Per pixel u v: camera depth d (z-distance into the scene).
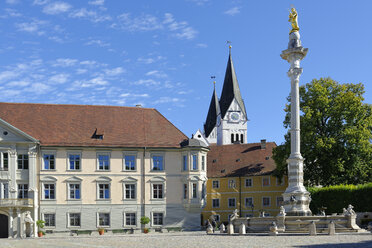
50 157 73.88
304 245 34.06
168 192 76.50
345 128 75.50
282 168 81.44
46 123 76.75
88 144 75.06
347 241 36.72
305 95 79.31
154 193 76.25
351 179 76.75
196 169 76.69
